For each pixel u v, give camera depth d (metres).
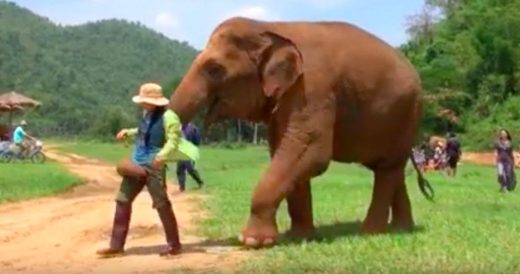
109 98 171.38
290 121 9.31
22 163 34.88
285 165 9.25
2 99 51.84
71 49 198.00
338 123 9.67
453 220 11.74
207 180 25.00
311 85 9.34
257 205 9.22
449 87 69.12
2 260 9.12
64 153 51.66
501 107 67.31
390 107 9.86
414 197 16.88
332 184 21.95
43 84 149.00
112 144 82.12
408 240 9.31
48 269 8.45
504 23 72.06
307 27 9.71
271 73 9.32
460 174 31.89
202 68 9.36
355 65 9.63
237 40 9.38
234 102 9.46
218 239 10.26
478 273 7.38
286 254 8.47
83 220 12.95
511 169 20.48
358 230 10.55
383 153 10.08
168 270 7.98
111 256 9.10
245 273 7.54
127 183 9.08
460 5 86.12
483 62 70.50
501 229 10.62
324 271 7.51
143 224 11.93
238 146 77.25
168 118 8.83
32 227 12.23
